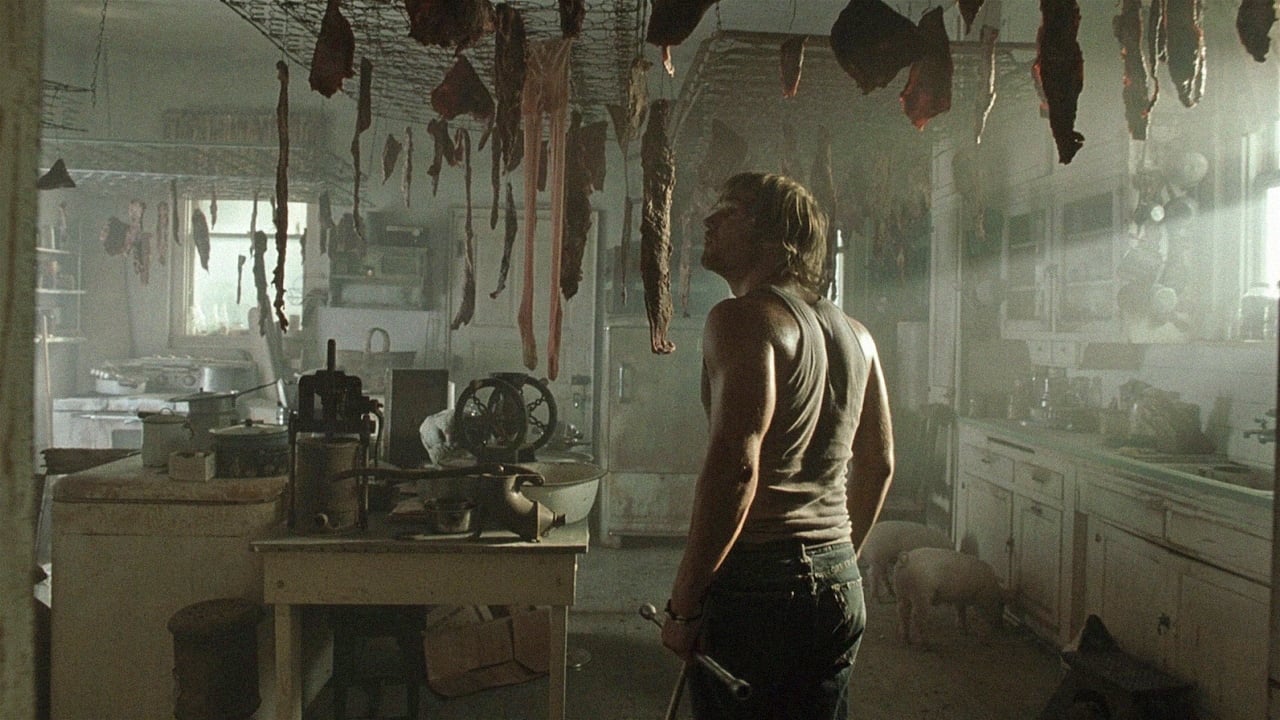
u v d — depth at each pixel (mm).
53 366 6605
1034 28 4340
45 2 521
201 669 2654
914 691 3496
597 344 6820
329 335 6941
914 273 6277
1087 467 3492
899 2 5305
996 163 4926
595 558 5516
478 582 2621
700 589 1485
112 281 7062
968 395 4887
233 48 6641
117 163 6645
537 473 2729
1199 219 3422
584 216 3488
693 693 1609
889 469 1818
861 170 4762
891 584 4664
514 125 2834
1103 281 3965
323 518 2680
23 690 516
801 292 1667
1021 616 4105
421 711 3305
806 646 1541
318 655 3367
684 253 4930
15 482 504
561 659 2645
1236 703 2602
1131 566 3180
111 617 2848
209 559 2838
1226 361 3398
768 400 1469
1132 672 2906
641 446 5770
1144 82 2561
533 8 4164
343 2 4031
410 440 3289
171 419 3051
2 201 487
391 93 5727
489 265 6891
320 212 6137
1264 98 3193
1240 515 2596
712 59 3998
